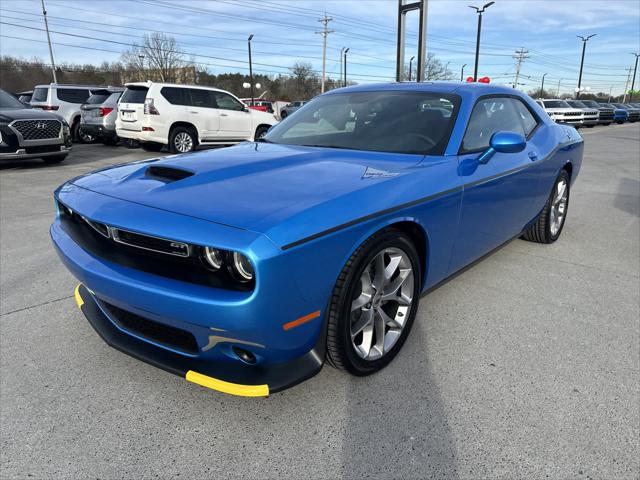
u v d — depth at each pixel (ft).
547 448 6.24
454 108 9.80
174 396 7.28
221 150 9.59
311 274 5.97
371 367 7.59
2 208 19.65
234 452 6.17
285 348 6.21
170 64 213.05
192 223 5.87
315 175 7.47
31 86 219.82
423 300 10.84
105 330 7.54
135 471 5.84
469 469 5.90
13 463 5.94
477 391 7.44
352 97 11.25
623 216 19.62
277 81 250.78
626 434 6.51
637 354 8.60
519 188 11.25
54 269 12.49
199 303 5.68
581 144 15.93
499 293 11.28
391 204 7.06
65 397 7.22
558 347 8.81
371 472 5.85
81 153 40.96
